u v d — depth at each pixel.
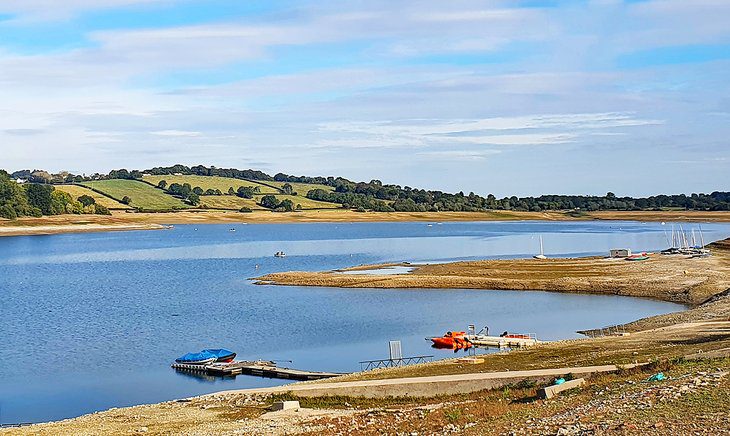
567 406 30.00
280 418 38.69
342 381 48.06
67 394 57.75
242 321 89.38
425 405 39.12
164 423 40.06
